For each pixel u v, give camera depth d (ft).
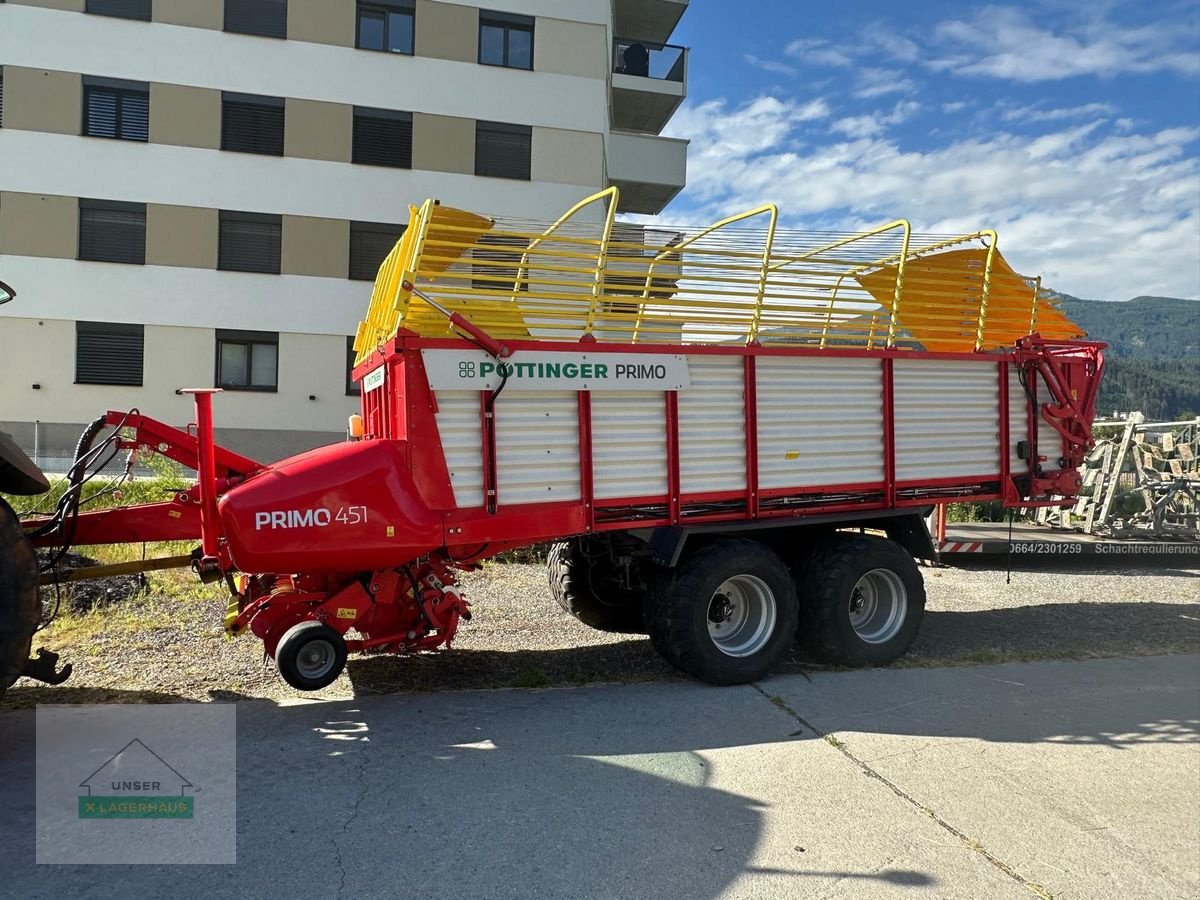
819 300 19.48
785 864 10.53
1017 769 13.62
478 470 16.60
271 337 69.77
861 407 19.86
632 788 12.62
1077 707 16.60
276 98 68.80
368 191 70.79
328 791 12.36
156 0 66.44
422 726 15.12
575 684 17.97
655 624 17.84
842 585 18.86
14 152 64.59
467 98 72.28
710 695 17.12
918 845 11.09
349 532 15.51
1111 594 28.14
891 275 21.47
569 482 17.24
